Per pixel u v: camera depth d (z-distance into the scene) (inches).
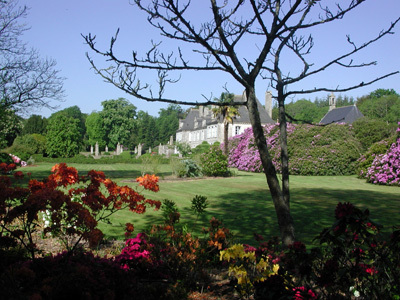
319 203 470.6
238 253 130.6
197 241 164.1
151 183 177.9
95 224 144.8
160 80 165.0
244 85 177.9
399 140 805.9
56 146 1845.5
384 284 111.4
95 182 162.6
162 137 3607.3
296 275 122.3
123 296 116.0
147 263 150.0
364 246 179.6
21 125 1288.1
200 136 2834.6
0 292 102.4
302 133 1107.9
